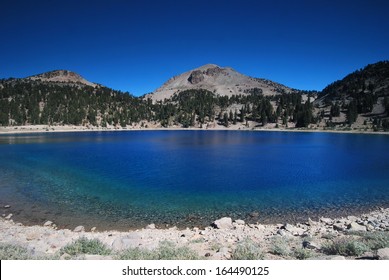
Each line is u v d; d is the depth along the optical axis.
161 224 19.25
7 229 17.22
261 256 8.80
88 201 24.81
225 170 41.25
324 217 20.41
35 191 28.09
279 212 21.69
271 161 50.59
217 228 17.69
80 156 57.19
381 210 21.62
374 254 8.42
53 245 12.54
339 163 48.06
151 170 41.00
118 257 8.58
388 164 46.88
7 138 114.12
